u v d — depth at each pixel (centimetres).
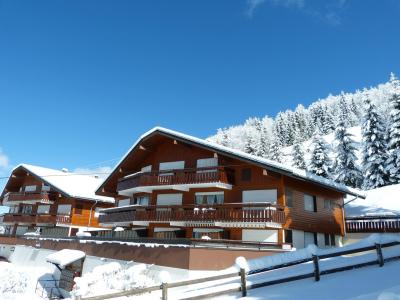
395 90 4881
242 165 2600
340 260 1320
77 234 3234
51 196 4734
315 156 5228
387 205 3750
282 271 1323
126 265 2241
